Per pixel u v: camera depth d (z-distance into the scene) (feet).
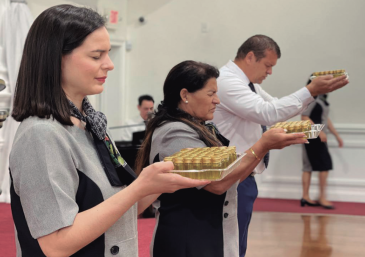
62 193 4.11
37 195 4.07
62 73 4.49
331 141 22.84
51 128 4.21
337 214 20.42
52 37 4.34
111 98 26.45
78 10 4.50
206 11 24.82
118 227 4.65
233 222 7.09
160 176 4.20
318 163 21.43
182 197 6.81
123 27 25.89
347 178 22.88
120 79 26.13
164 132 6.84
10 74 18.04
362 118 22.74
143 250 12.86
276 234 17.03
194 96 7.14
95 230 4.12
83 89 4.59
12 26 18.28
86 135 4.67
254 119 9.66
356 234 17.02
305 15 23.20
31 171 4.09
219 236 6.88
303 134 6.75
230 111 9.84
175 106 7.23
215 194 6.88
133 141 19.20
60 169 4.17
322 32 23.04
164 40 25.72
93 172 4.49
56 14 4.41
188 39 25.27
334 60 22.98
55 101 4.31
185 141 6.68
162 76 25.95
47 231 4.03
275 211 20.95
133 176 4.84
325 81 9.40
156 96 26.12
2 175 18.07
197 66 7.18
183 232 6.75
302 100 9.54
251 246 15.49
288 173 23.58
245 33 24.22
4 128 18.11
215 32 24.73
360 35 22.57
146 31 26.00
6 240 13.05
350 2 22.59
